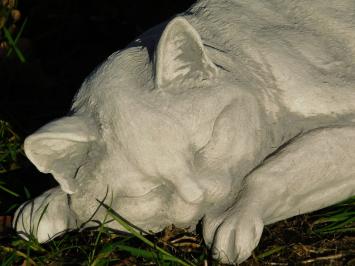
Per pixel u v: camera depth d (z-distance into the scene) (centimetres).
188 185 55
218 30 60
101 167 56
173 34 54
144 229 59
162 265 58
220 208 58
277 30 61
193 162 56
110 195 56
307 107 59
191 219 58
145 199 56
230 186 56
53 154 56
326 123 60
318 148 59
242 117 57
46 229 59
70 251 61
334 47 61
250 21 61
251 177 58
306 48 60
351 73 60
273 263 60
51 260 60
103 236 61
